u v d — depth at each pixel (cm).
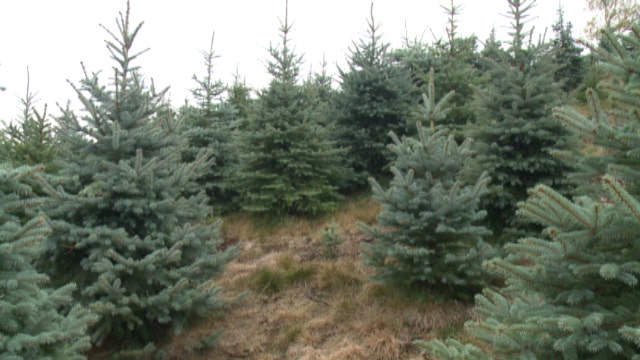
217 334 495
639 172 250
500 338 256
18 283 300
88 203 461
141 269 441
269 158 828
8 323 285
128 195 482
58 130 492
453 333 456
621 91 261
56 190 456
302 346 488
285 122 826
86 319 338
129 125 518
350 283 597
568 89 1357
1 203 317
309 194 796
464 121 914
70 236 441
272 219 829
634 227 226
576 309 237
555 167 585
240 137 846
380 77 886
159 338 502
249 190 858
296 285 614
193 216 545
